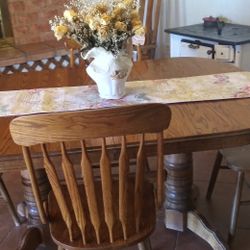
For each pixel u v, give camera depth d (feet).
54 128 3.59
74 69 7.38
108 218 4.24
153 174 6.06
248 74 6.47
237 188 5.98
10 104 5.72
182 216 6.58
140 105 3.62
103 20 5.01
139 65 7.41
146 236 4.52
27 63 11.23
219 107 5.17
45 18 12.08
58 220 4.82
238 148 6.11
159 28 13.03
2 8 11.75
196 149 4.52
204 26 11.10
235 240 6.44
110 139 4.49
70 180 4.02
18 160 4.35
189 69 6.97
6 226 7.19
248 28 10.65
